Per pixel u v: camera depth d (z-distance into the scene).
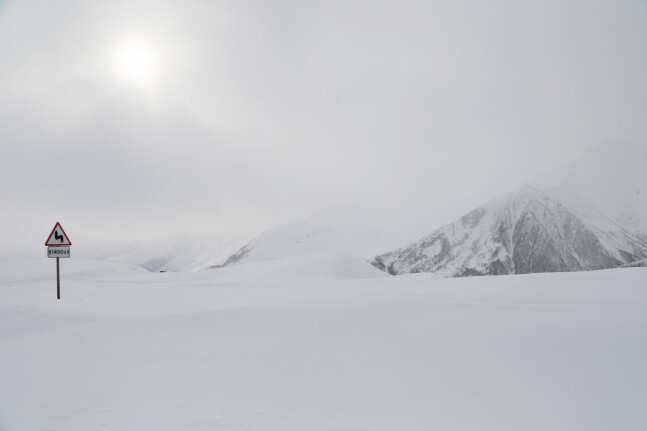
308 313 11.64
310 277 42.03
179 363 7.20
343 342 8.18
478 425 4.54
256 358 7.33
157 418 4.89
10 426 4.77
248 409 5.11
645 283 15.87
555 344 7.40
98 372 6.84
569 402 5.02
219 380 6.23
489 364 6.52
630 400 5.00
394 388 5.71
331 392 5.63
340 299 15.60
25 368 7.21
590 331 8.21
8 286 29.70
